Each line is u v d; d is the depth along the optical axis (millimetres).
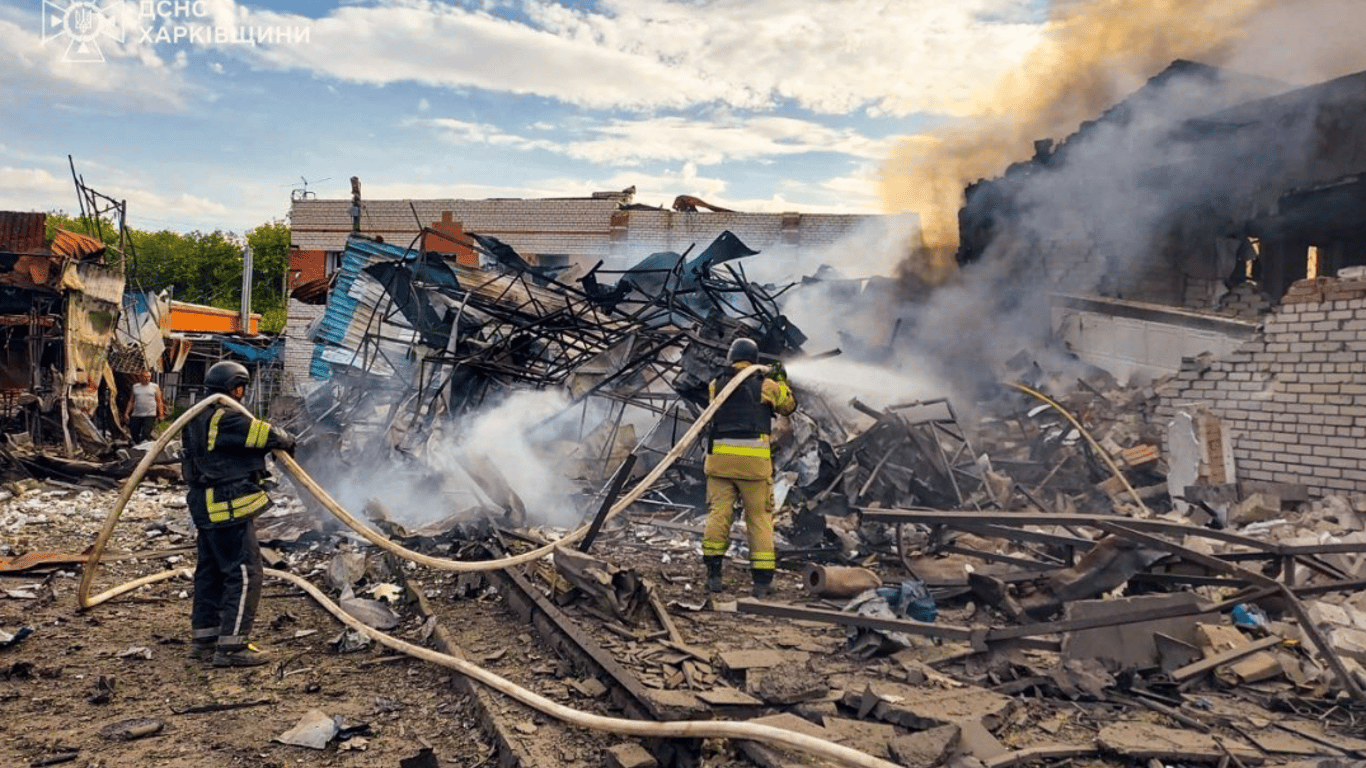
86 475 11547
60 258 14812
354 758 3623
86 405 15406
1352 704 4039
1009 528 5445
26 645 5051
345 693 4352
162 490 11258
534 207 25281
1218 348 10492
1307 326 8789
